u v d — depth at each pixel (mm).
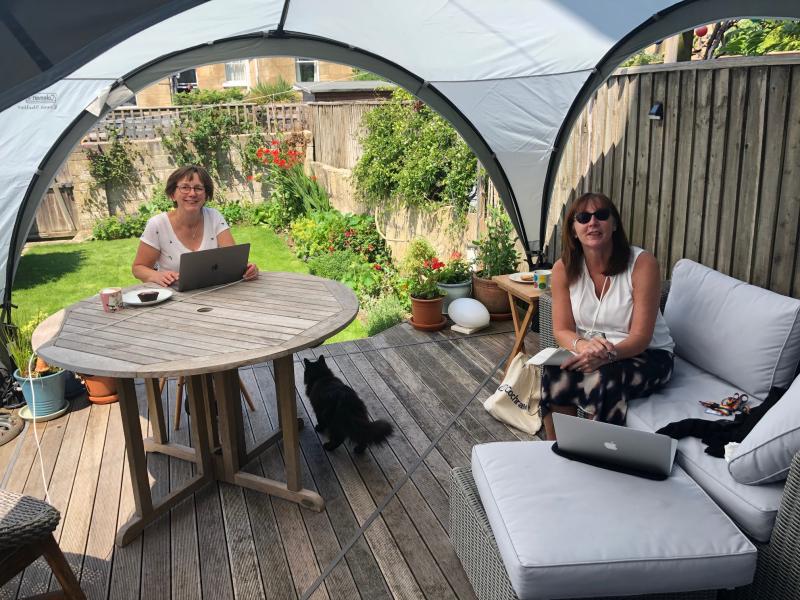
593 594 1983
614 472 2400
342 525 3000
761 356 2982
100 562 2785
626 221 4945
